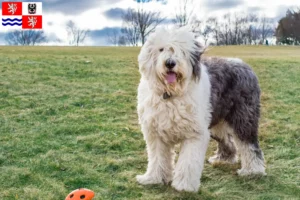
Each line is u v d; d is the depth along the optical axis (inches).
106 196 169.9
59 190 172.6
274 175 199.6
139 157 220.5
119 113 311.9
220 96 185.3
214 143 252.8
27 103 324.2
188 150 172.7
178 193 171.8
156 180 183.3
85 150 228.8
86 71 481.7
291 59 724.0
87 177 189.3
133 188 178.5
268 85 445.7
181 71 161.2
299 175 201.0
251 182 189.8
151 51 166.9
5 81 397.7
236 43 2507.4
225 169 207.5
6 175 187.0
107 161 210.1
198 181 175.0
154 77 166.6
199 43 170.6
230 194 176.4
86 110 313.7
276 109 341.7
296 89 428.1
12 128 261.9
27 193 167.6
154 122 172.9
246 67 198.7
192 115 167.8
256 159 198.8
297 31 2497.5
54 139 245.8
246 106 193.8
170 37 163.6
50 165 200.5
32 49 967.6
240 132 196.4
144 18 2066.9
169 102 167.5
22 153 219.0
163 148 184.1
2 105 316.5
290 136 262.8
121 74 479.5
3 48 984.3
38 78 424.2
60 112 305.3
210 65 190.1
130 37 2191.2
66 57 627.5
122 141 243.3
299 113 330.0
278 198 173.8
